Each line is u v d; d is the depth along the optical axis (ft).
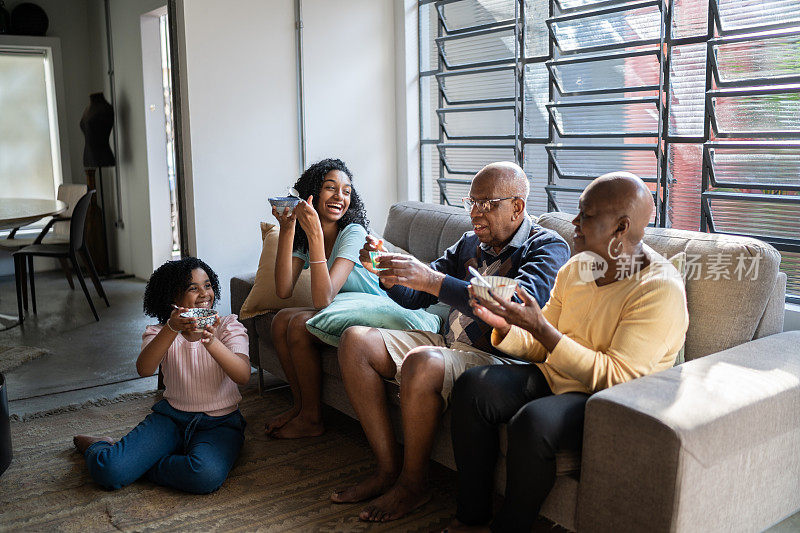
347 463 7.91
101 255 19.93
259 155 11.64
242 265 11.74
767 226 8.18
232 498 7.15
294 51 11.74
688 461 4.88
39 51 20.81
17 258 14.70
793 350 6.48
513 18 10.84
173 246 20.51
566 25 9.96
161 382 10.41
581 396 5.83
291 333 8.29
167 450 7.63
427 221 10.19
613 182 5.79
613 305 5.91
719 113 8.42
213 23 10.96
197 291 7.87
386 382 7.30
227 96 11.23
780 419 5.69
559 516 5.79
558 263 6.91
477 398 5.93
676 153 9.02
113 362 12.01
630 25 9.23
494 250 7.47
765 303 6.68
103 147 19.13
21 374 11.43
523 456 5.51
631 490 5.14
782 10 7.71
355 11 12.23
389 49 12.70
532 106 10.73
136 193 19.06
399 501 6.68
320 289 7.92
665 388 5.48
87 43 21.02
